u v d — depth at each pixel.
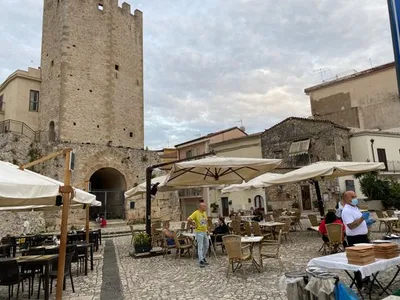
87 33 29.91
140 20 34.59
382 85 32.66
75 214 24.77
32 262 6.84
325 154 28.72
